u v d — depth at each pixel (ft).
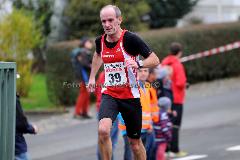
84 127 132.46
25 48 169.78
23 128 71.56
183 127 126.41
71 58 152.46
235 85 183.42
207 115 138.21
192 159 96.68
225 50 195.00
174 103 101.96
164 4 234.99
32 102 163.73
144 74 78.84
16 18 169.48
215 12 304.50
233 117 134.62
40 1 216.13
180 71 102.99
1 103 61.41
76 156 103.09
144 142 82.02
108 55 61.67
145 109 81.25
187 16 281.33
